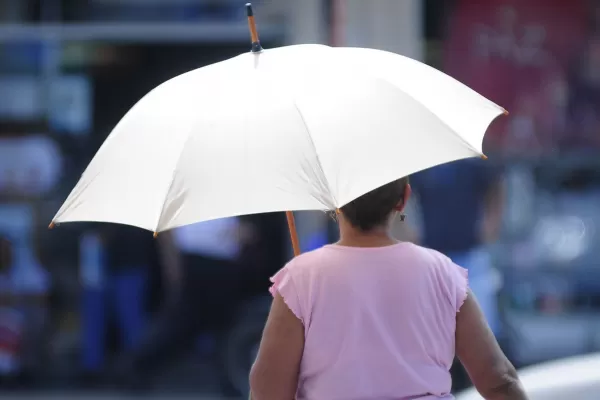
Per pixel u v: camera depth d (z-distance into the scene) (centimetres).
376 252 757
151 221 718
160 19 2391
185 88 799
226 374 2353
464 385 2091
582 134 2266
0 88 2411
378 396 741
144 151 764
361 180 698
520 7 2253
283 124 734
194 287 2431
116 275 2452
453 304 764
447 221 2211
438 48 2269
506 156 2259
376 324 740
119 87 2459
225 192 712
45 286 2430
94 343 2464
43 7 2403
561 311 2219
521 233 2242
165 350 2438
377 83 760
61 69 2427
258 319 2328
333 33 2275
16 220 2412
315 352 741
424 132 729
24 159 2414
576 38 2252
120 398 2386
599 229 2239
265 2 2350
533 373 1113
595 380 1080
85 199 766
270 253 2477
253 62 803
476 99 794
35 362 2452
